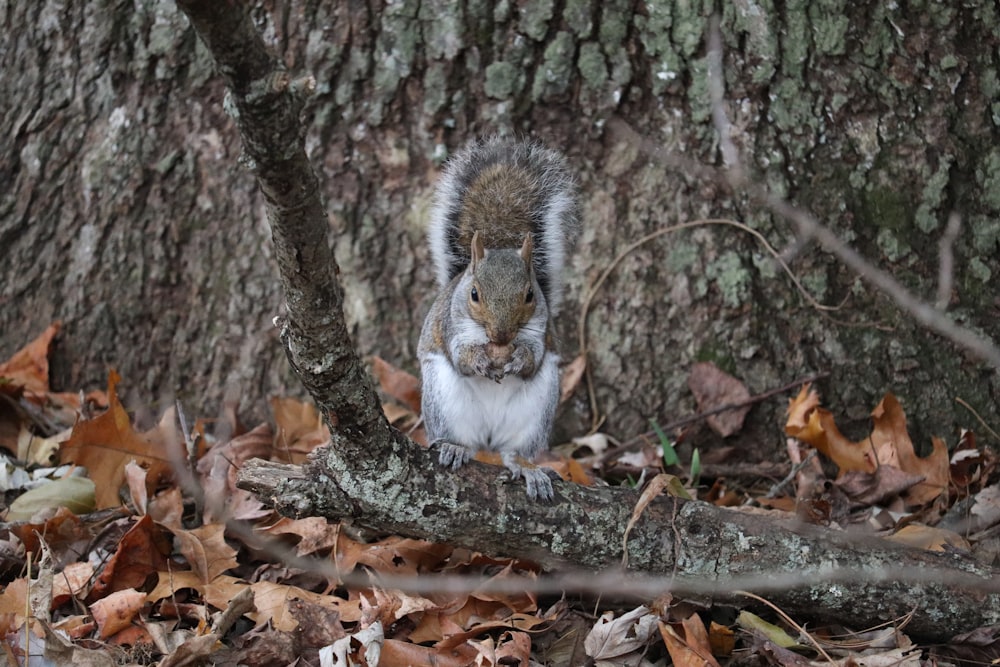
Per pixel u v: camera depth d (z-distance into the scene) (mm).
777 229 8750
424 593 7027
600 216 8930
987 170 8758
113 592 6977
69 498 7812
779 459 8891
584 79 8734
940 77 8688
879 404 8703
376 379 9109
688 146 8750
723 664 6660
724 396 8836
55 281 9336
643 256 8914
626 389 9008
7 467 8211
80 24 9086
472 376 7734
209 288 9203
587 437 8906
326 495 6441
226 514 7742
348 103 8883
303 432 8844
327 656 6266
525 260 7727
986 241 8773
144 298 9242
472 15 8648
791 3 8570
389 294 9109
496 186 8586
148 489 8016
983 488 8422
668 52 8641
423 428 8984
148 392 9273
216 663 6289
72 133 9242
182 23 8922
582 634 6766
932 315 5488
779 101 8656
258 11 8797
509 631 6719
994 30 8695
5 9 9227
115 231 9211
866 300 8828
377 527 6676
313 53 8797
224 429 8867
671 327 8930
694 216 8805
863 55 8656
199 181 9125
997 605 6855
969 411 8797
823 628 7109
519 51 8695
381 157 8961
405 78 8805
